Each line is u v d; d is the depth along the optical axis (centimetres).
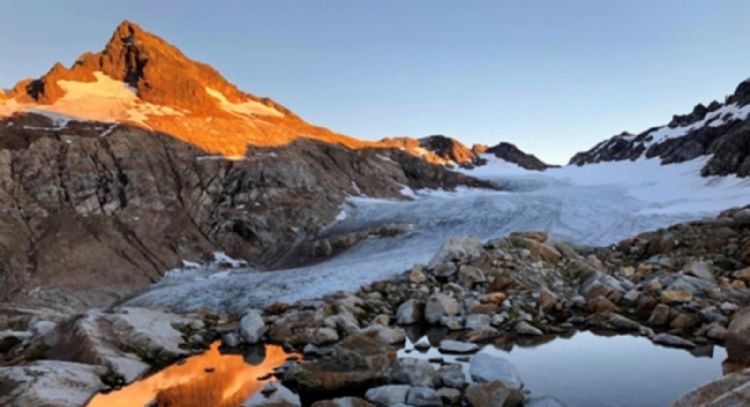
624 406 824
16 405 859
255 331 1394
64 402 902
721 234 1866
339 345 1077
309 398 945
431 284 1786
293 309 1698
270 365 1176
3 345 1277
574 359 1088
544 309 1480
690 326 1258
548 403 819
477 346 1229
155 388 1025
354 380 969
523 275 1700
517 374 955
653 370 993
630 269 1770
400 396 877
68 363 1052
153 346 1231
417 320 1521
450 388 910
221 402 936
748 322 1009
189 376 1101
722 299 1373
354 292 1850
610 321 1345
